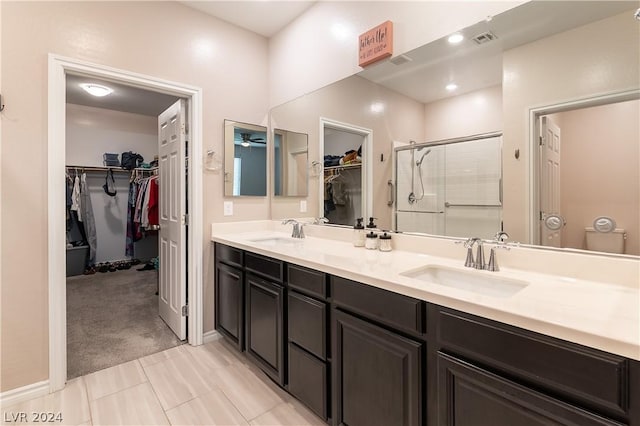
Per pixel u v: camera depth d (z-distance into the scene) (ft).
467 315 3.18
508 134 4.58
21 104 5.61
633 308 2.93
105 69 6.51
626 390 2.30
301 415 5.39
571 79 4.00
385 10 6.10
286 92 8.64
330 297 4.76
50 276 5.90
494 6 4.66
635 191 3.56
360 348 4.27
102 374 6.57
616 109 3.67
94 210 16.11
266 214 9.35
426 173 5.59
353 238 6.81
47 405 5.56
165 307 9.25
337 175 7.23
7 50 5.49
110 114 16.29
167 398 5.80
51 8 5.92
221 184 8.38
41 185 5.81
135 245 16.98
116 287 12.86
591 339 2.43
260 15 8.14
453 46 5.15
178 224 8.18
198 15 7.88
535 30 4.30
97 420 5.21
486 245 4.68
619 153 3.66
